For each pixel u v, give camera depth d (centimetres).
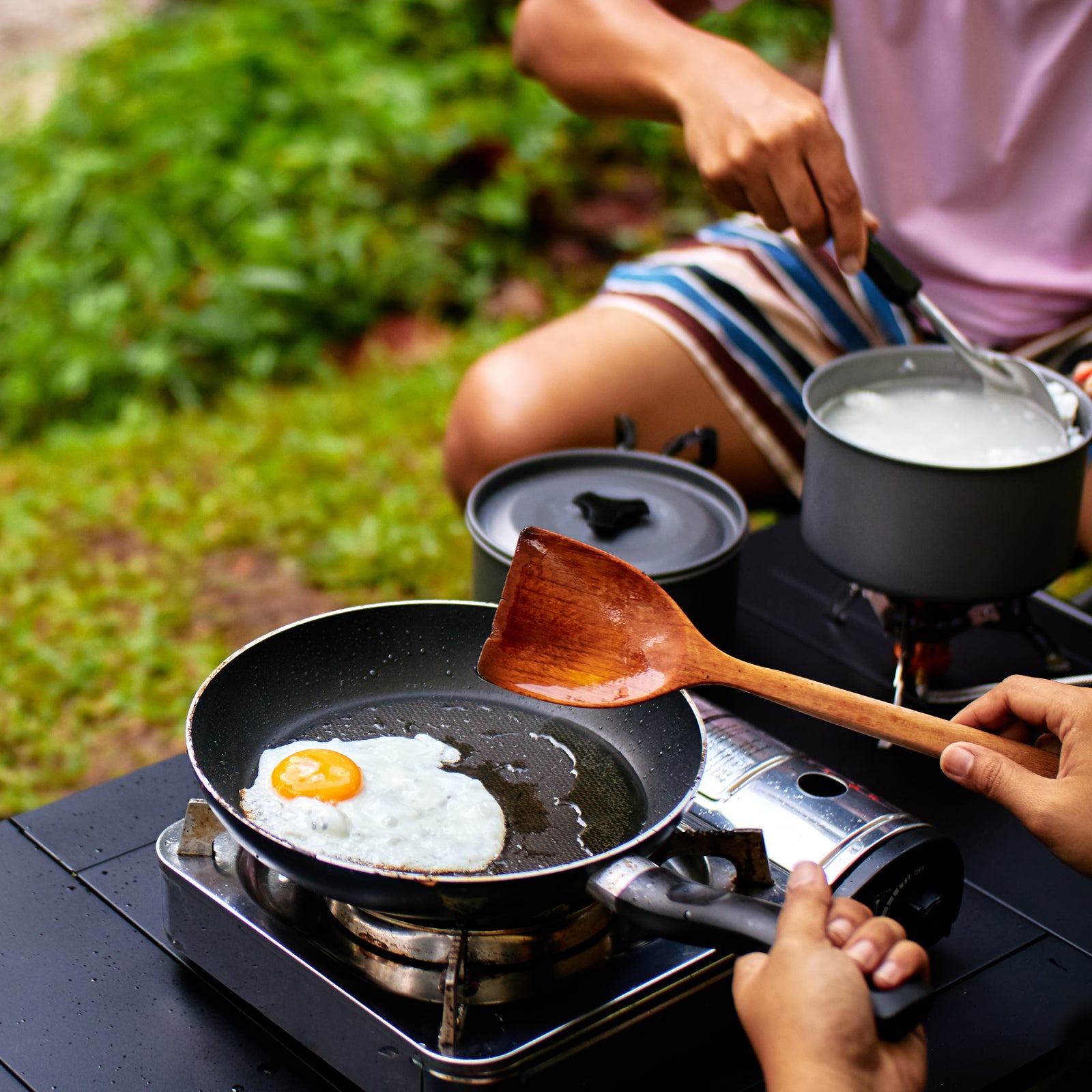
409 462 367
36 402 404
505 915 99
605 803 121
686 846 114
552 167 491
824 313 222
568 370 213
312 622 132
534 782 123
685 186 507
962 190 215
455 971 102
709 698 165
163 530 337
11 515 342
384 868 97
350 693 134
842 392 162
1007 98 207
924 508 136
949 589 139
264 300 428
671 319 219
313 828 111
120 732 269
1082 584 306
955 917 126
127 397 410
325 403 399
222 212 445
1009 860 140
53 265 435
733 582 154
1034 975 125
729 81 175
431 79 514
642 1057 110
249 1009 117
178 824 122
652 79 185
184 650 292
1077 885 137
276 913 112
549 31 200
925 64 210
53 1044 113
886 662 174
